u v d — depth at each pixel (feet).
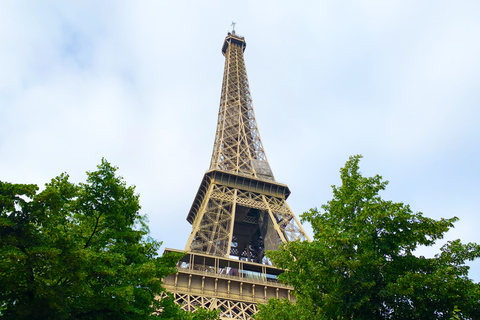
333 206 106.52
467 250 90.58
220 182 330.75
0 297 78.84
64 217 96.58
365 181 106.22
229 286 226.99
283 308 116.57
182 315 100.48
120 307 83.25
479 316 82.69
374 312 89.40
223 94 477.77
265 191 340.59
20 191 83.71
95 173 99.81
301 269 101.40
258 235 362.53
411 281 83.05
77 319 84.94
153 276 93.81
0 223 76.23
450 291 82.38
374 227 94.12
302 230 291.79
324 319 96.07
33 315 74.79
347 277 92.84
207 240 269.64
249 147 402.72
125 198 103.19
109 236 98.22
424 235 93.35
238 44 577.84
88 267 85.76
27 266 76.48
